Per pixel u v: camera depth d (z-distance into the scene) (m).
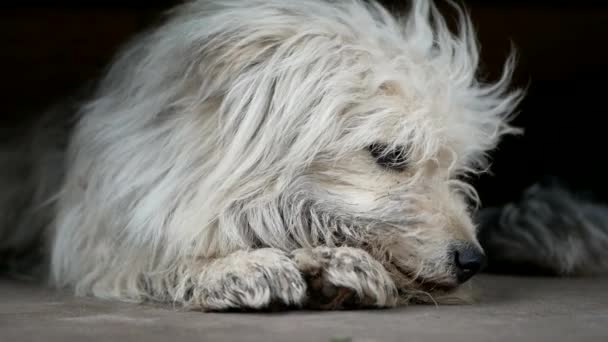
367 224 1.00
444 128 1.03
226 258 0.97
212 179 1.00
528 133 1.53
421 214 1.00
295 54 1.02
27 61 1.74
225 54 1.01
